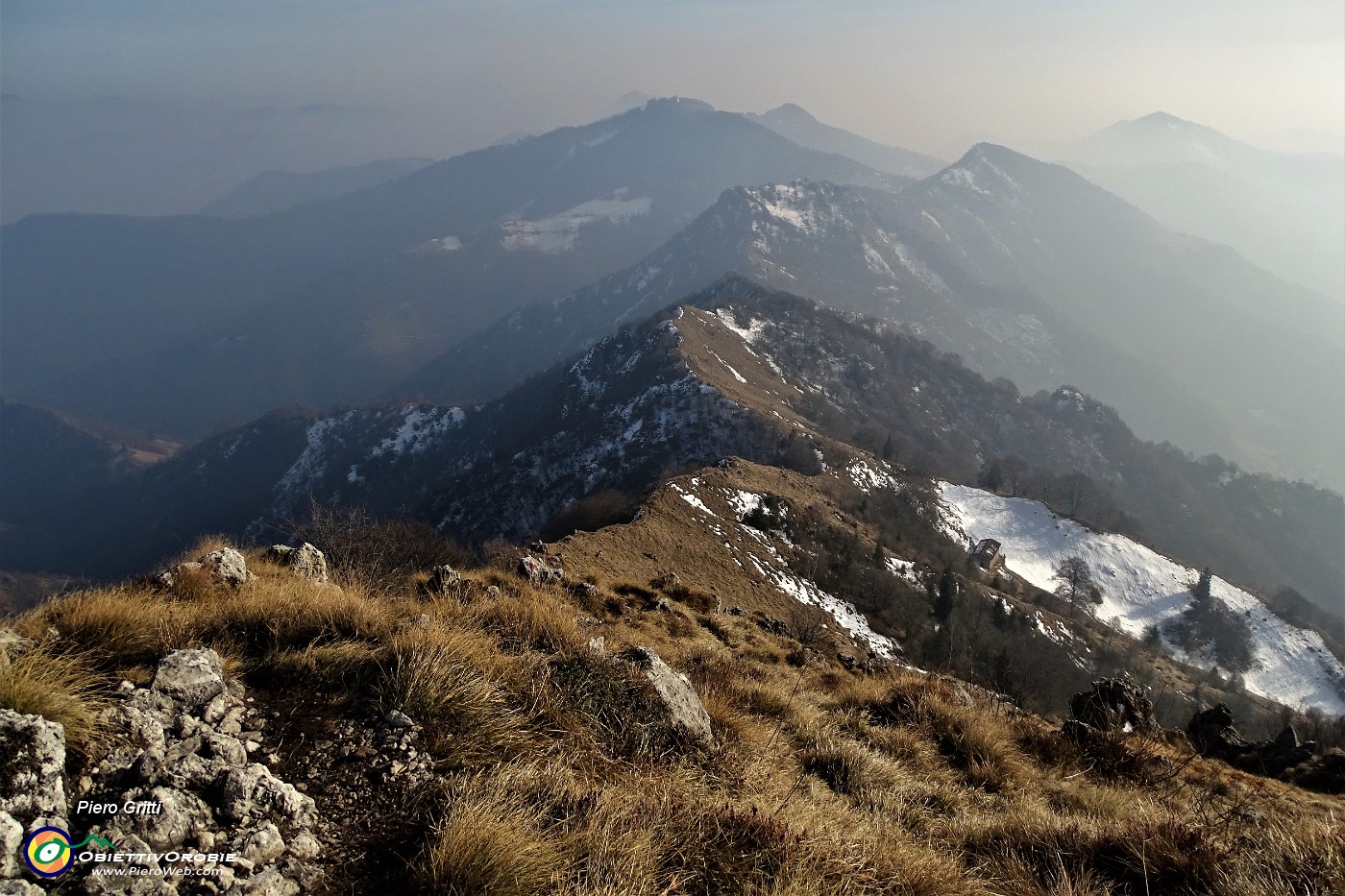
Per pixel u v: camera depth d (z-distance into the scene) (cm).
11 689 320
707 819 395
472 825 328
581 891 313
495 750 424
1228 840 486
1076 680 6197
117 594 515
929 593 6531
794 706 809
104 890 258
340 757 388
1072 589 9625
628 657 591
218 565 661
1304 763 1500
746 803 436
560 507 11250
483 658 509
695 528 4978
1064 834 507
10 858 252
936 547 9212
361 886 306
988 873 458
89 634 441
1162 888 444
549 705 486
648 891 325
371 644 521
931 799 624
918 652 5181
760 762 571
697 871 354
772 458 10556
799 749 673
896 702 915
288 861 304
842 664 1805
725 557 4734
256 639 511
